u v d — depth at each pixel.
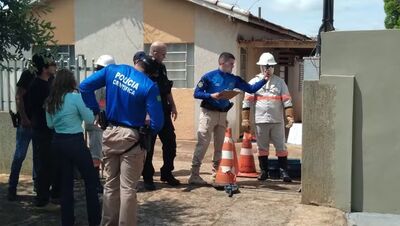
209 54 14.26
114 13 15.20
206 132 7.46
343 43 6.27
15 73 8.32
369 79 6.20
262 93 7.90
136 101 5.08
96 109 5.36
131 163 5.13
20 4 5.50
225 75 7.38
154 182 7.82
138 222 5.91
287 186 7.67
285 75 18.39
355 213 6.28
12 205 6.74
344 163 6.31
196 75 14.44
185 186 7.55
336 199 6.40
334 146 6.35
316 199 6.52
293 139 13.70
